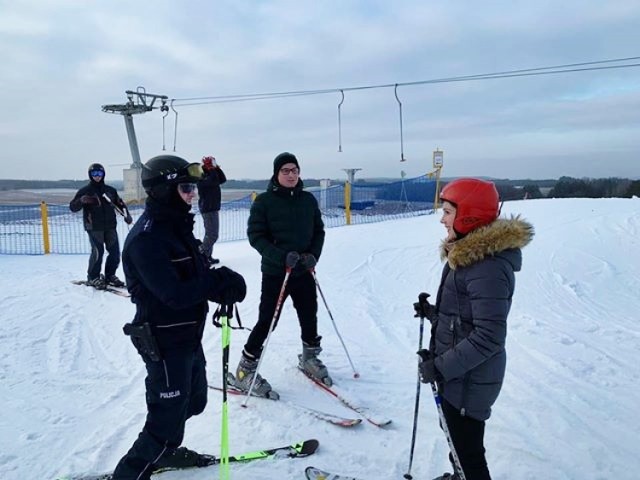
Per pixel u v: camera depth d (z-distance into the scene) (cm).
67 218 1458
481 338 186
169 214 217
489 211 198
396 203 1598
